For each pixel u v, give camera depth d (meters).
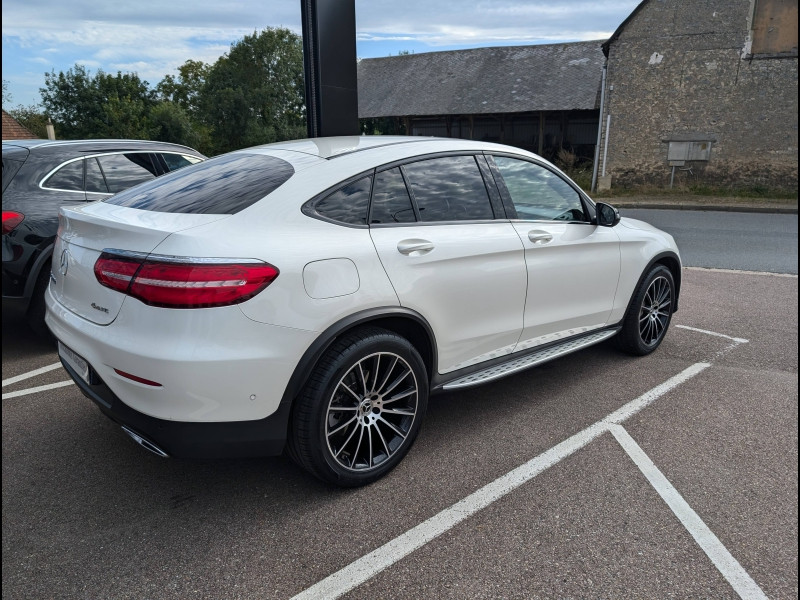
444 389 3.02
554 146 29.23
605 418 3.45
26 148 4.63
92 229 2.52
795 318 5.59
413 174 2.96
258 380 2.29
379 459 2.79
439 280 2.87
